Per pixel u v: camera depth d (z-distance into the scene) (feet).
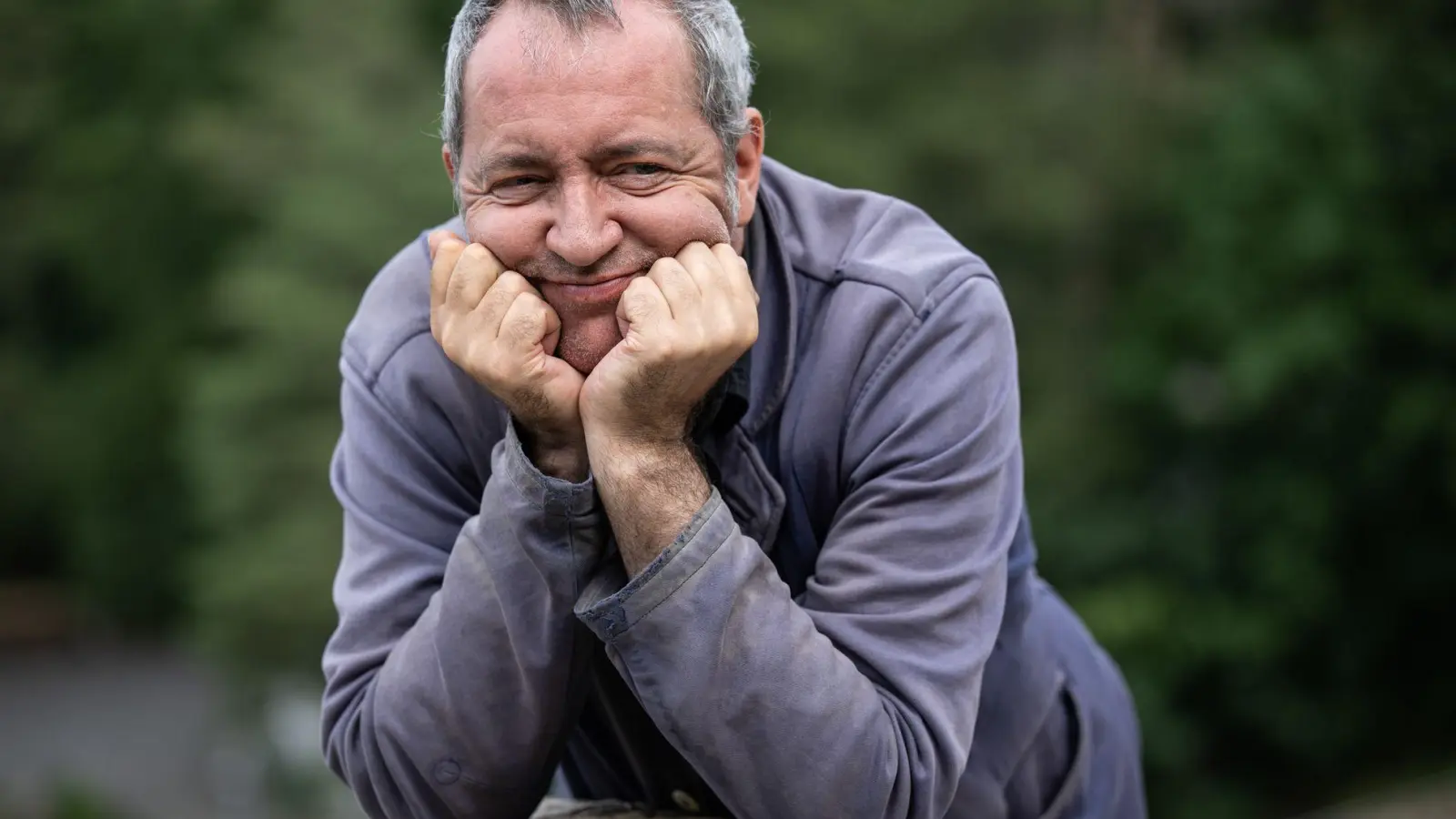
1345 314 35.65
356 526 7.12
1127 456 40.14
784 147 43.34
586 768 8.09
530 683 6.48
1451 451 34.60
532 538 6.34
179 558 73.87
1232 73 40.88
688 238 6.34
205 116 57.41
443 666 6.49
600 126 6.13
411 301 7.25
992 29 45.47
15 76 75.15
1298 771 37.35
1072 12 44.68
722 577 6.18
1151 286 40.83
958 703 6.56
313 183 49.34
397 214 48.08
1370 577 36.99
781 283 6.97
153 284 72.79
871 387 6.77
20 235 73.20
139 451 73.41
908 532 6.58
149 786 62.39
